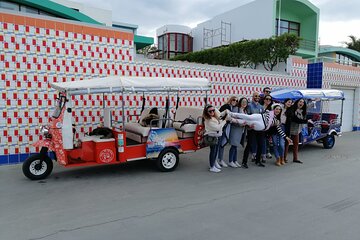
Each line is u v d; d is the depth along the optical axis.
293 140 8.35
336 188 5.98
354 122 17.70
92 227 4.15
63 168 7.49
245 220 4.40
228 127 7.58
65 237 3.86
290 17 22.89
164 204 5.04
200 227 4.16
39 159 6.48
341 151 10.16
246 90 12.71
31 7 12.97
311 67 15.51
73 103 8.71
